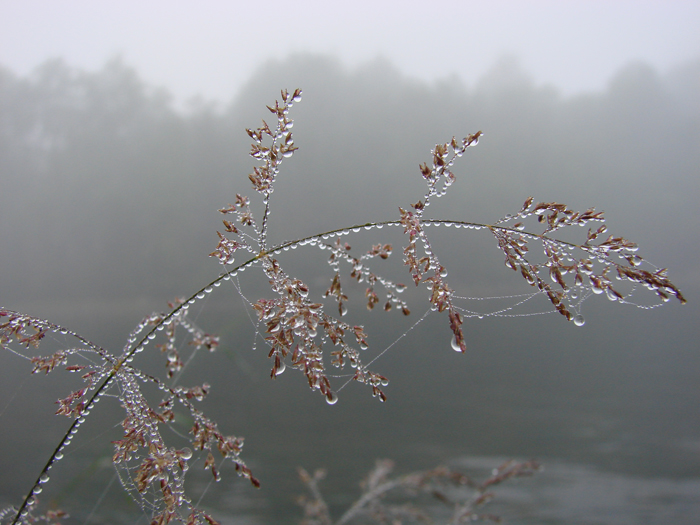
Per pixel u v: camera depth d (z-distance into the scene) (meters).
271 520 5.65
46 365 1.39
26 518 1.41
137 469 1.35
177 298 1.78
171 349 1.69
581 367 15.12
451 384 13.35
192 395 1.50
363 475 7.20
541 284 1.38
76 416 1.39
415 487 3.43
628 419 10.39
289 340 1.34
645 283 1.27
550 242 1.39
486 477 7.43
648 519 6.10
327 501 6.31
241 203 1.56
